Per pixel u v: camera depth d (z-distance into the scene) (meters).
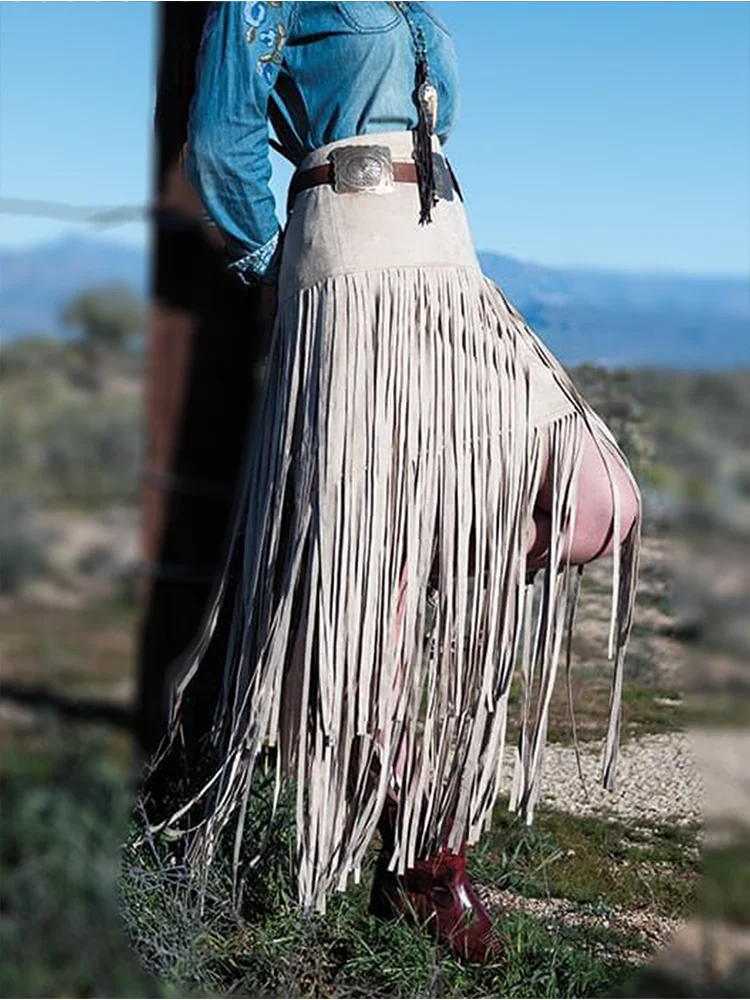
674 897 3.37
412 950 2.93
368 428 2.85
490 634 2.89
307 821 2.94
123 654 4.16
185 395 3.91
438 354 2.88
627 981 2.94
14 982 2.37
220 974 2.87
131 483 4.70
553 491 2.93
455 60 3.11
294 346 2.92
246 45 2.90
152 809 3.25
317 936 2.99
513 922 3.12
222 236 3.02
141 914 2.83
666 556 5.35
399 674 2.87
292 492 2.93
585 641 5.06
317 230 2.91
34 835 2.47
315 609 2.86
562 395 2.98
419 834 2.99
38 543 4.62
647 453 5.28
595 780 4.08
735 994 2.90
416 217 2.91
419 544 2.85
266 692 2.88
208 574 3.88
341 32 2.91
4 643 4.15
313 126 2.96
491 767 2.92
